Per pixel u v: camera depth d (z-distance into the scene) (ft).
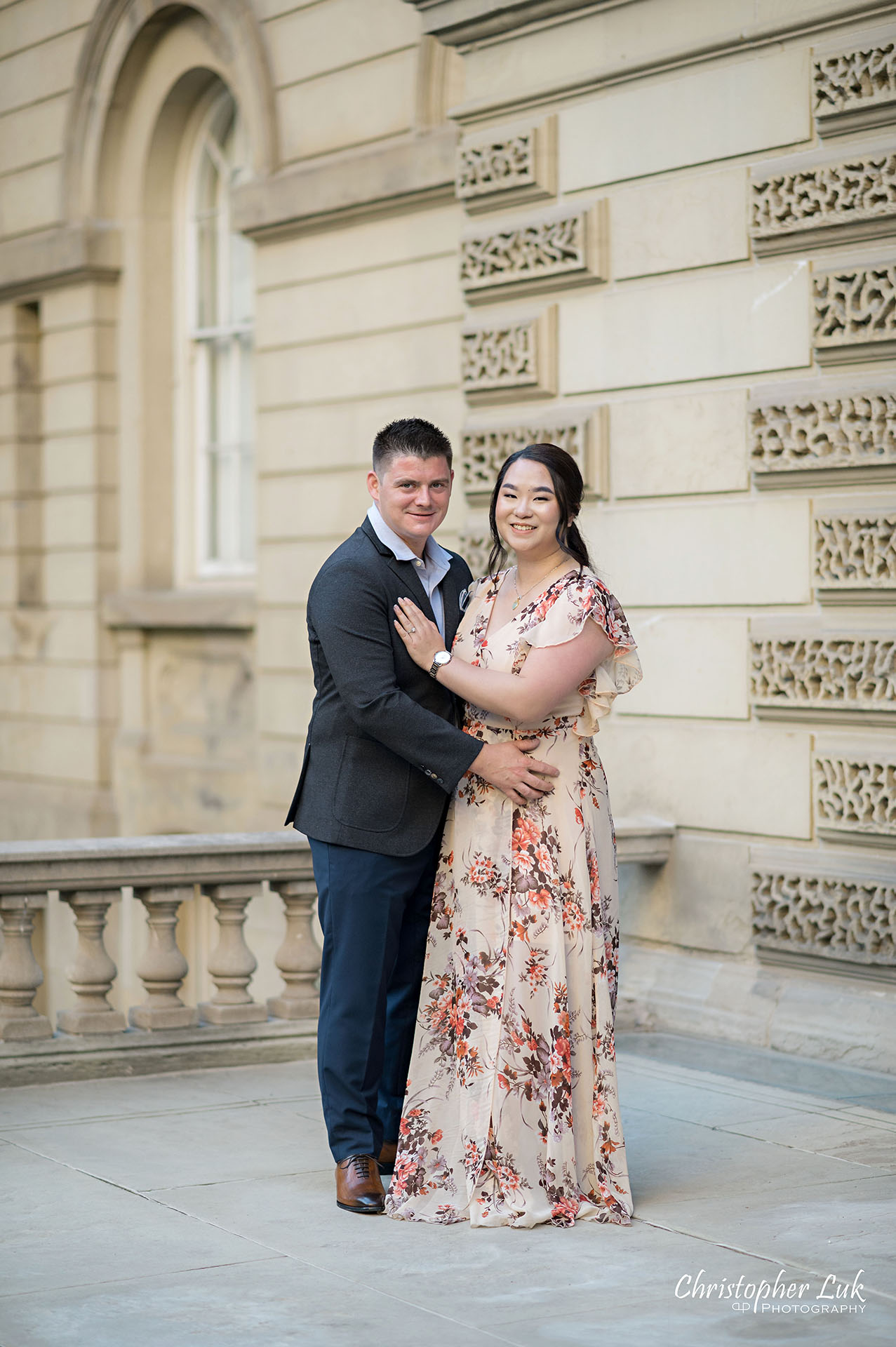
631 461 21.22
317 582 13.35
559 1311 10.82
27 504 40.52
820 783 18.94
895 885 18.04
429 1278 11.46
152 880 18.35
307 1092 17.08
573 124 21.89
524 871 12.98
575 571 13.10
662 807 20.94
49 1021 17.94
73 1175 13.93
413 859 13.32
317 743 13.50
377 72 29.09
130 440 37.50
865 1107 16.34
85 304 37.99
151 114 36.42
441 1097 13.16
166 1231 12.44
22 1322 10.54
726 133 19.89
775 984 19.34
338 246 30.12
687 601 20.54
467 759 12.77
